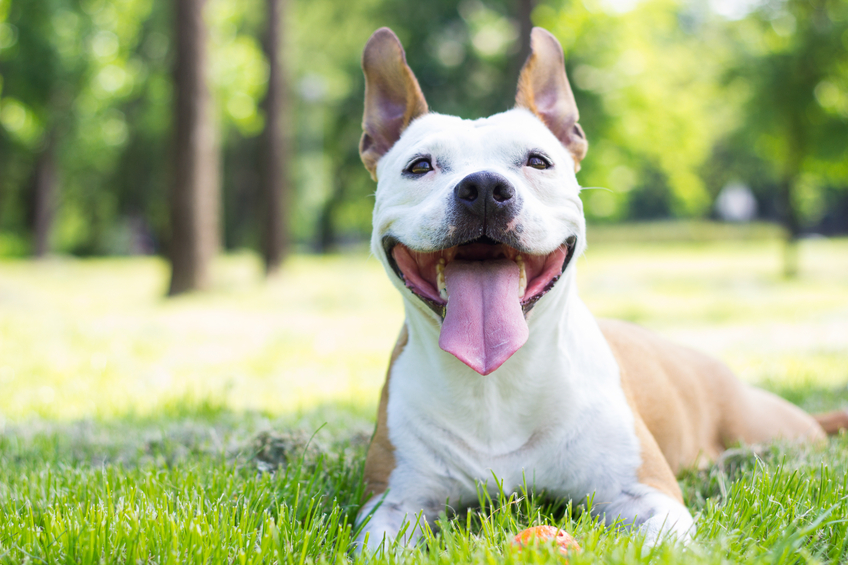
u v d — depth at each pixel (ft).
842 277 61.00
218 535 7.44
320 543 7.72
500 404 9.30
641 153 83.51
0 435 14.15
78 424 15.35
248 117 80.74
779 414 12.96
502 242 8.53
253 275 70.13
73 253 130.00
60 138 94.32
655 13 80.07
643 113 78.59
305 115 103.55
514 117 10.14
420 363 9.61
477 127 9.75
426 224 8.61
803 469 9.67
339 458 10.98
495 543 7.42
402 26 90.48
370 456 10.03
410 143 9.94
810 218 163.84
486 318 8.43
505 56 84.12
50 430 14.70
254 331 33.78
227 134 116.37
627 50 76.48
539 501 9.57
